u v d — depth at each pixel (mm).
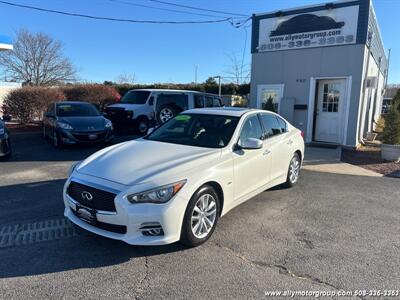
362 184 7176
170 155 4320
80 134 10141
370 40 12328
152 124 14078
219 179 4223
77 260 3596
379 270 3562
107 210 3621
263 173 5375
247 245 4059
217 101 15164
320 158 9984
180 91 13977
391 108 10477
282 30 12883
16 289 3066
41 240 4035
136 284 3193
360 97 11742
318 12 12039
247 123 5242
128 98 14617
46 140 12227
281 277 3379
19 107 16953
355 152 11391
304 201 5832
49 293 3020
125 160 4199
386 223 4918
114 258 3654
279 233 4445
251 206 5484
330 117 12461
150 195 3566
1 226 4426
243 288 3176
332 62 11984
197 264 3580
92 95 22156
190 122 5363
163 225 3582
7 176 6977
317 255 3861
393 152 9836
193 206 3832
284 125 6508
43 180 6691
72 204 3918
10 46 15523
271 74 13344
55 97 17750
